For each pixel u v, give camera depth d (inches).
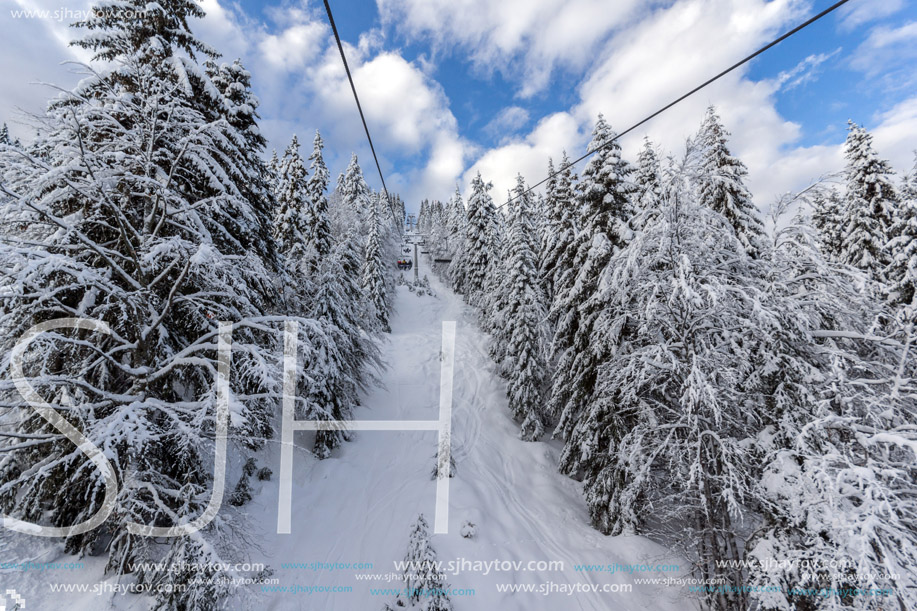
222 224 387.2
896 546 202.8
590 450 466.0
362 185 1658.5
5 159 251.0
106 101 319.0
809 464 229.8
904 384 247.4
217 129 334.3
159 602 212.8
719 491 312.3
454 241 2036.2
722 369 294.7
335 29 182.4
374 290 1207.6
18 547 242.7
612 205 494.0
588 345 497.4
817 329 309.9
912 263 348.5
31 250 208.1
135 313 271.6
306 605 300.4
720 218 327.0
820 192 313.7
